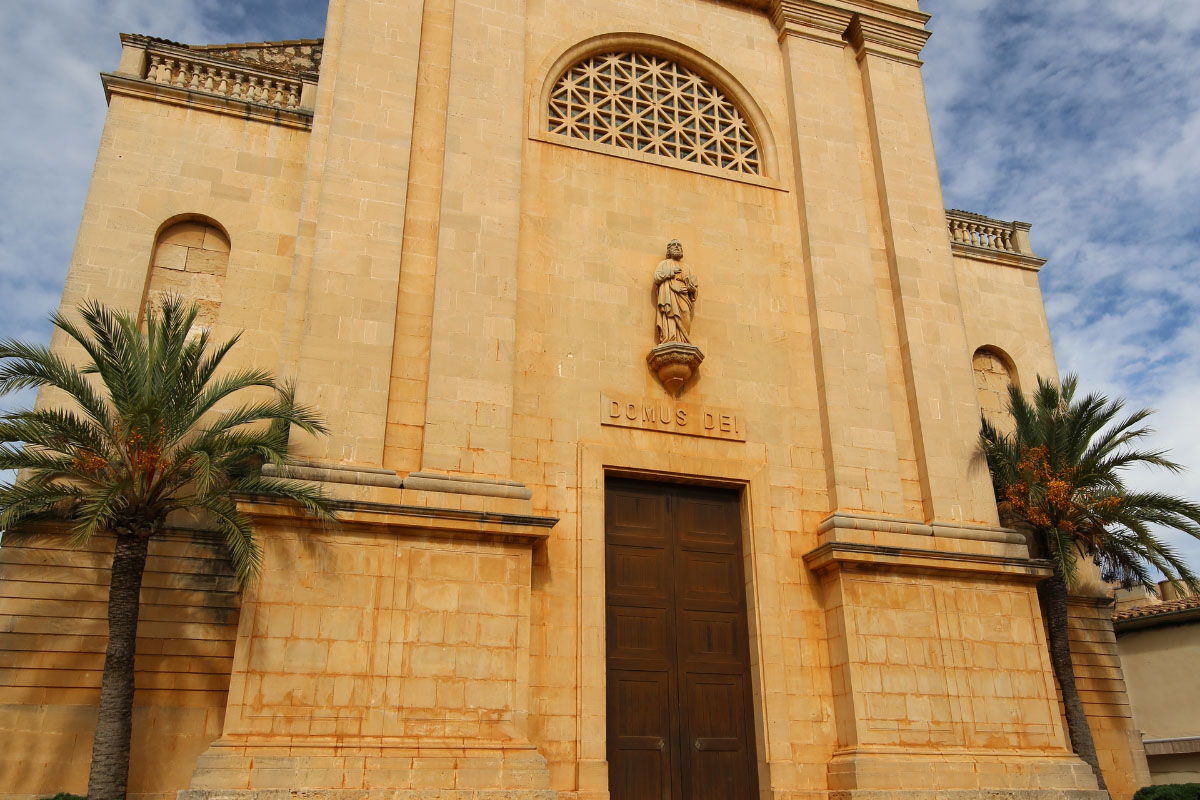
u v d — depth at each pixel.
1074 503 19.64
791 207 20.59
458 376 16.20
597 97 20.55
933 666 16.92
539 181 18.70
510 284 17.14
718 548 17.59
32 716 14.48
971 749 16.53
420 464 15.59
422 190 17.53
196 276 18.08
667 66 21.47
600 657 15.65
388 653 14.09
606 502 17.20
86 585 15.23
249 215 18.55
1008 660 17.45
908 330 19.83
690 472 17.53
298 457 14.94
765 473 18.00
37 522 15.26
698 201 19.84
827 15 22.44
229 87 19.77
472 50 18.77
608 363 17.89
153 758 14.69
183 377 15.05
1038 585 20.00
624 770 15.56
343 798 12.90
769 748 16.11
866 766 15.61
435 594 14.57
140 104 18.56
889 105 22.02
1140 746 20.92
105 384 15.68
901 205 21.02
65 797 13.73
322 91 17.83
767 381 18.84
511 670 14.54
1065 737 18.23
